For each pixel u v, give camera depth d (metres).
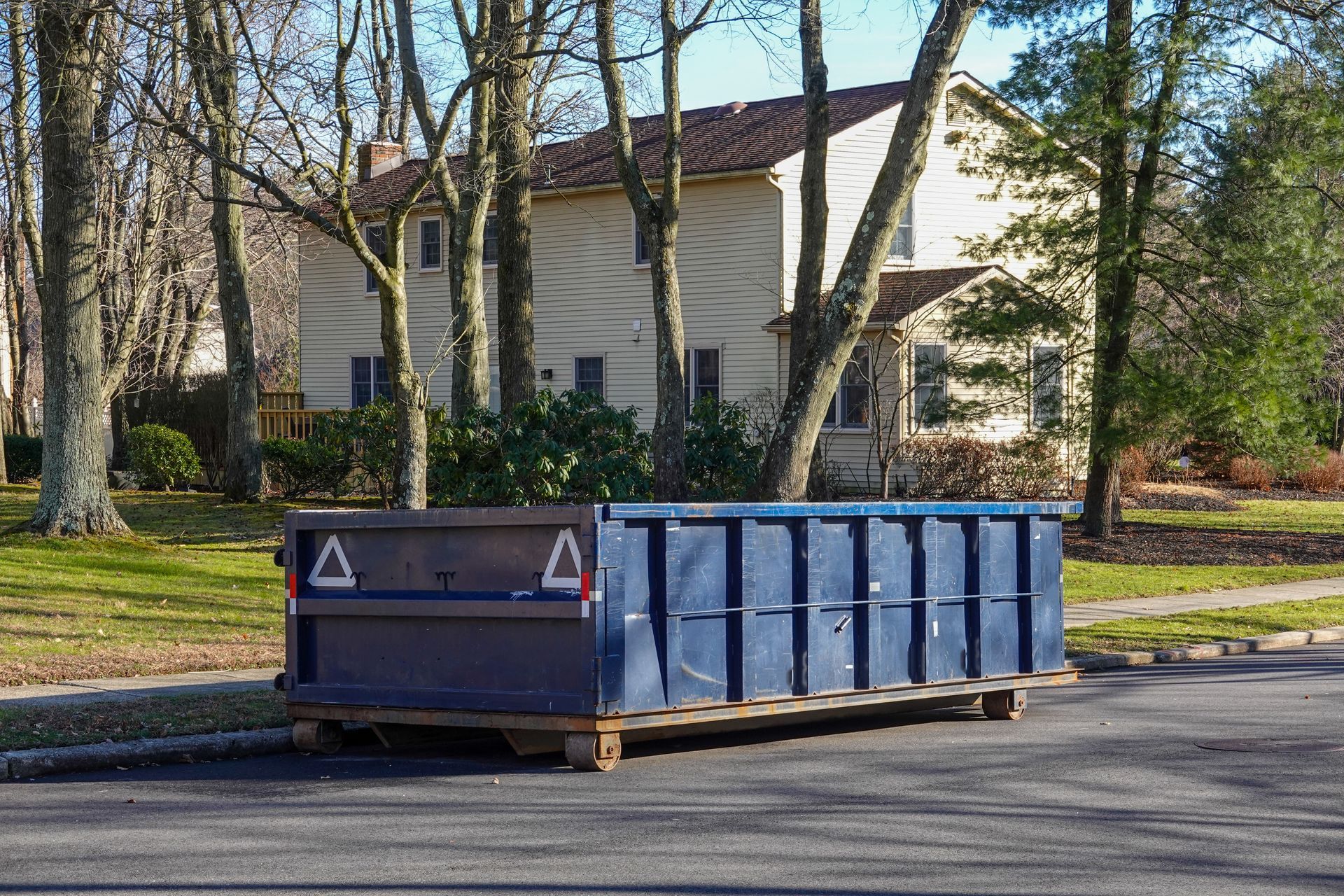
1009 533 11.11
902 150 15.23
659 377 18.00
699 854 6.72
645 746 10.00
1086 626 16.69
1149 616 17.64
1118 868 6.43
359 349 38.16
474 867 6.50
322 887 6.16
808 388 15.62
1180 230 22.83
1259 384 21.95
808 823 7.39
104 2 18.50
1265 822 7.38
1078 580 20.89
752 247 30.83
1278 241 21.75
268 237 38.72
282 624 15.00
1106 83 22.06
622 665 8.80
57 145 19.31
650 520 9.00
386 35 20.56
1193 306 25.64
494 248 35.53
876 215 15.38
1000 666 10.97
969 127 32.50
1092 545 24.77
